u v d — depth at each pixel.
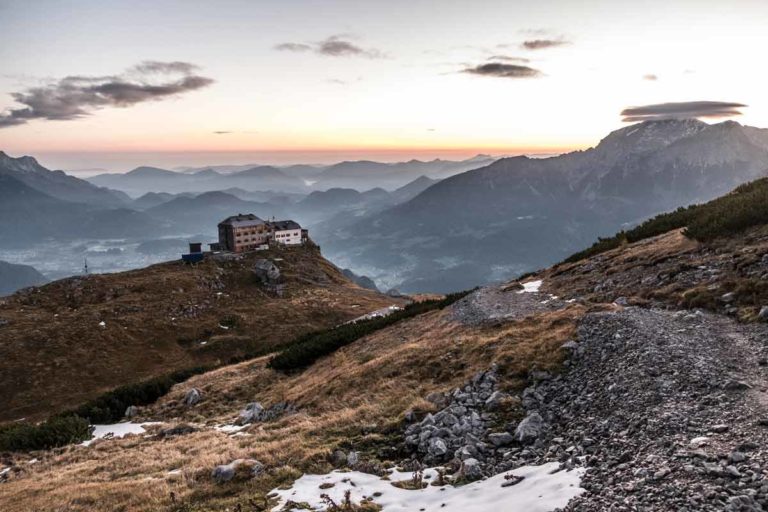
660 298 26.48
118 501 17.45
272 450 19.98
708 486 9.83
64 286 125.69
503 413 18.56
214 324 110.06
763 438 11.46
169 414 43.22
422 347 31.52
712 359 17.28
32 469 28.56
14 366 85.44
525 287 42.31
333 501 14.00
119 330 101.44
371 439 19.14
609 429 14.48
